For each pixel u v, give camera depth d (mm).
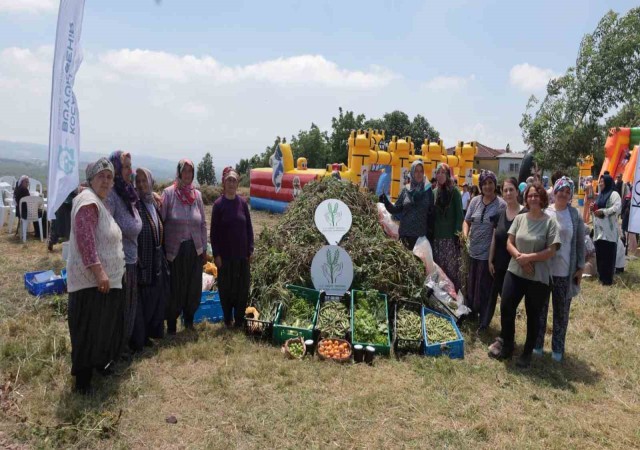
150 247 5203
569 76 18875
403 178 19531
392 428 4016
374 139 18953
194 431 3869
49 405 4121
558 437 4016
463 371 5133
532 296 5238
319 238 6852
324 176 7965
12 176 15703
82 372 4262
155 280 5320
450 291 6715
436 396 4559
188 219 5645
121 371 4785
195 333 5832
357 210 7234
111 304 4195
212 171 51156
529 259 5113
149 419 3992
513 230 5438
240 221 5926
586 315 7246
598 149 19688
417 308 6324
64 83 4285
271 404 4281
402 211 7320
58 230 10742
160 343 5520
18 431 3727
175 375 4773
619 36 18062
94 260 3986
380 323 5871
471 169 23578
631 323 7000
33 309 6445
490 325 6684
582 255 5508
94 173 4148
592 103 18453
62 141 4270
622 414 4480
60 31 4207
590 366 5559
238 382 4664
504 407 4469
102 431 3756
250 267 6723
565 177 5508
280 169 19719
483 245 6406
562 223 5457
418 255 6754
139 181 5148
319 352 5266
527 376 5133
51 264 9336
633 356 5812
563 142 18609
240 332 5930
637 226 9414
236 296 6027
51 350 5090
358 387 4660
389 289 6434
